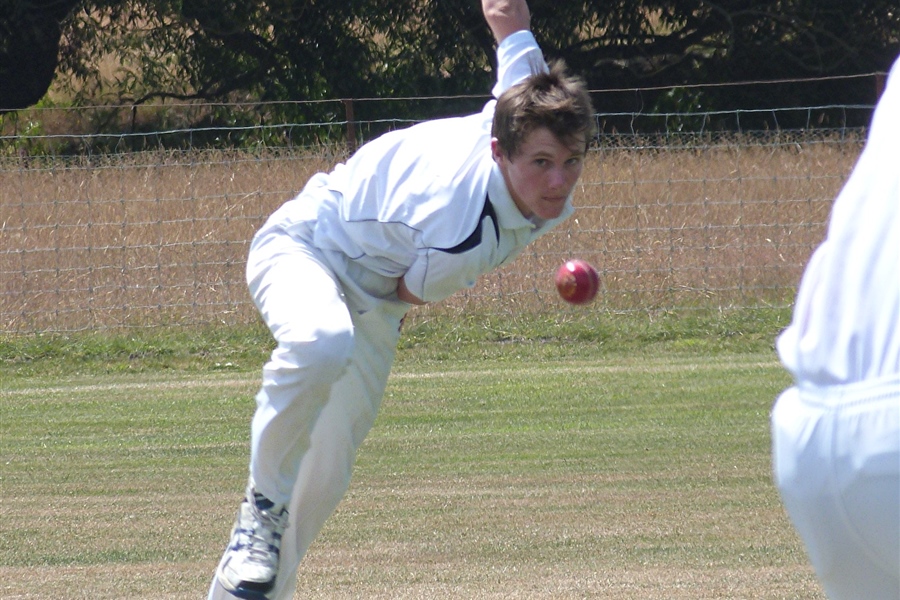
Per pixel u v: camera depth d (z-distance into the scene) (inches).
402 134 556.7
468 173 529.0
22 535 775.7
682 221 1599.4
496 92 576.4
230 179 1642.5
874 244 322.7
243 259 1551.4
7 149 2741.1
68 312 1491.1
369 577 687.1
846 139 1691.7
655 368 1286.9
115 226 1577.3
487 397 1171.9
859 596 329.1
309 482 603.5
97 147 2910.9
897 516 302.7
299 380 511.5
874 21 3154.5
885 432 304.5
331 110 3110.2
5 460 976.3
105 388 1256.8
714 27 3221.0
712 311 1480.1
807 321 340.8
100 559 728.3
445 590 661.3
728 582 665.0
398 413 1110.4
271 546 551.8
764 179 1587.1
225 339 1434.5
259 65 3304.6
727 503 821.2
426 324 1443.2
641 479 887.1
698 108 3134.8
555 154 507.8
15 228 1565.0
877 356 314.0
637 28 3216.0
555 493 854.5
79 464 963.3
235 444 1024.9
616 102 3203.7
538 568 697.0
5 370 1344.7
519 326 1446.9
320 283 538.3
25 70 3292.3
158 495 873.5
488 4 587.2
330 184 573.3
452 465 936.9
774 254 1561.3
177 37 3299.7
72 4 3277.6
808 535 332.8
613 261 1553.9
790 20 3122.5
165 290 1533.0
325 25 3206.2
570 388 1203.9
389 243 547.2
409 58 3213.6
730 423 1053.8
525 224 539.8
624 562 703.7
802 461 326.3
